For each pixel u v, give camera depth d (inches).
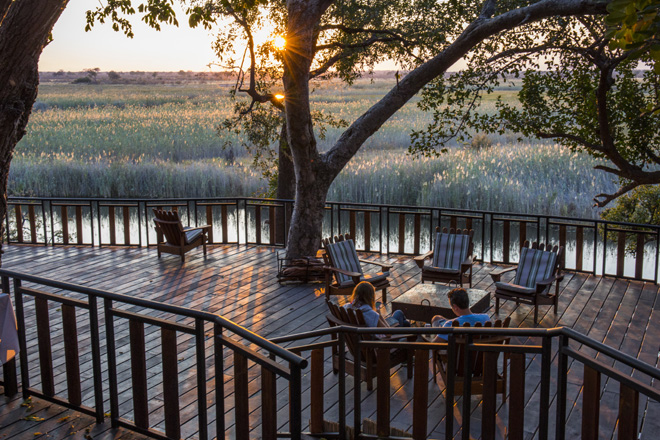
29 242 466.3
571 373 233.3
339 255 335.6
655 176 416.2
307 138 378.3
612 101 438.3
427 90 436.1
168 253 427.8
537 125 444.1
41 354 176.6
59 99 2728.8
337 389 221.8
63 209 457.4
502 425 193.0
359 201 956.0
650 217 544.1
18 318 179.9
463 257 344.8
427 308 274.7
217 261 415.5
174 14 239.3
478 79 432.8
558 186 904.3
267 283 364.5
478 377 209.0
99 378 167.6
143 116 2047.2
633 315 304.0
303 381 227.9
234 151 1368.1
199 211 872.3
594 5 316.5
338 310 219.1
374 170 1007.6
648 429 192.1
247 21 502.3
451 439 163.2
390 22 504.4
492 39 430.6
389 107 392.2
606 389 220.2
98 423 169.3
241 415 141.2
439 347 163.6
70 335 170.1
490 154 1130.0
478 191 888.3
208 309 316.2
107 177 1099.9
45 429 165.9
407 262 416.2
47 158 1201.4
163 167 1139.9
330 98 2815.0
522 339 276.1
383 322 219.8
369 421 188.1
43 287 346.6
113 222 455.8
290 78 360.8
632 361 122.0
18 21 145.9
